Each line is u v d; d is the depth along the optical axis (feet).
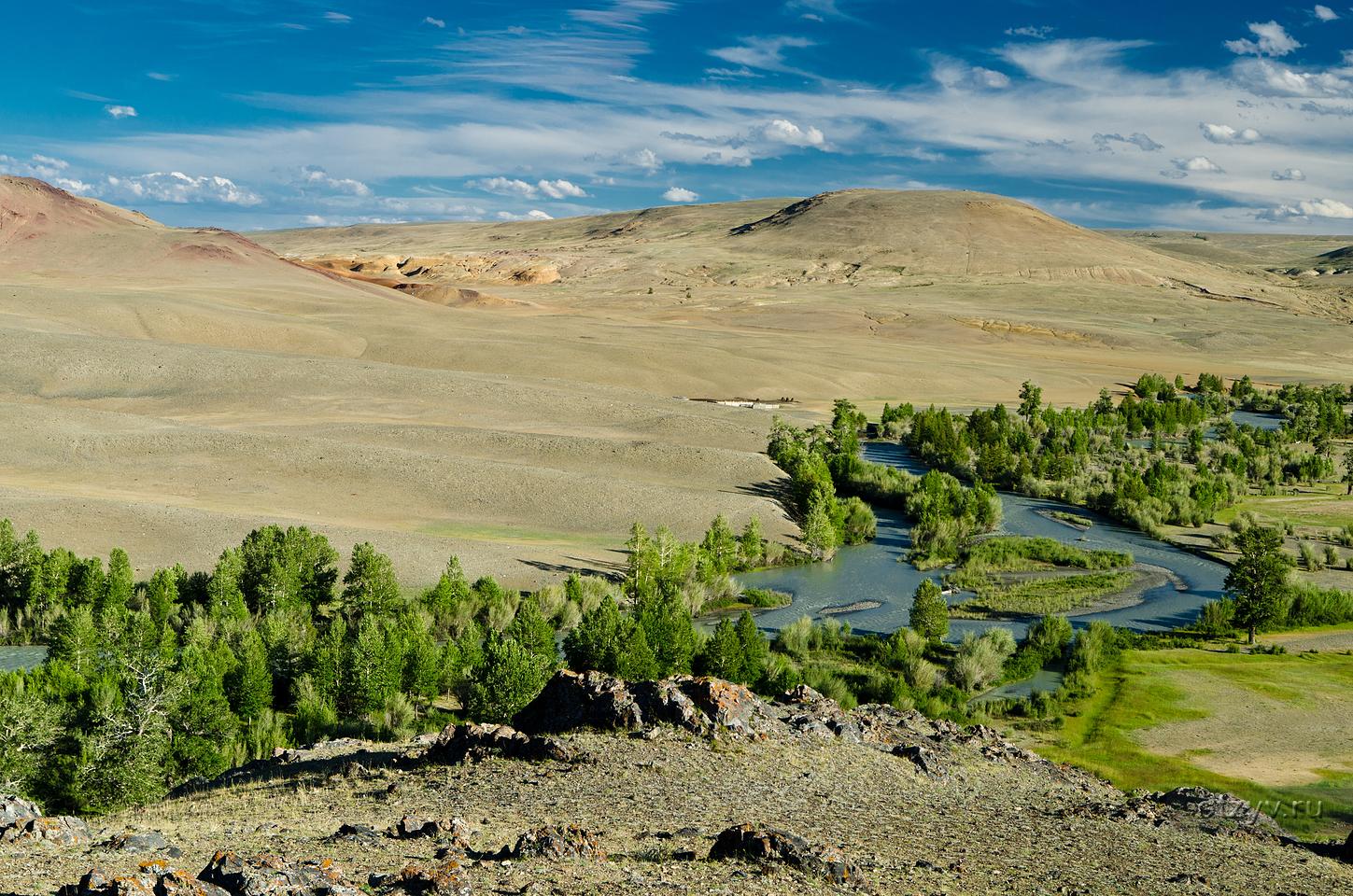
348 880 71.82
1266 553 278.67
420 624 222.89
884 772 130.72
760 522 379.35
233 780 134.62
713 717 134.31
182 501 348.38
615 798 107.14
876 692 221.46
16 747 137.28
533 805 104.42
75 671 191.11
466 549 318.24
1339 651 263.90
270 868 68.28
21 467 374.63
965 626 287.89
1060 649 261.85
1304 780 179.32
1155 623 291.99
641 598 272.72
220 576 247.09
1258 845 115.85
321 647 200.75
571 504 378.73
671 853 86.38
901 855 95.61
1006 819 115.34
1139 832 115.44
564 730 134.21
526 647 214.90
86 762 135.44
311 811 104.78
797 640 258.16
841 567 354.95
